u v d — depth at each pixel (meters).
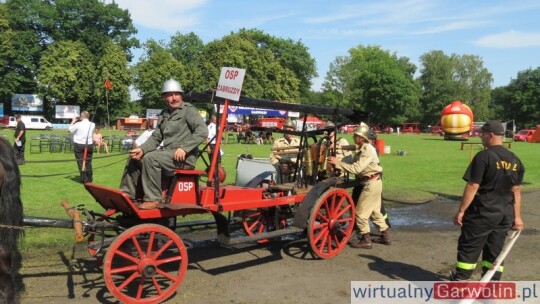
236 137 40.12
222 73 6.24
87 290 5.71
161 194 5.60
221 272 6.54
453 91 95.69
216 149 6.16
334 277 6.43
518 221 5.71
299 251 7.65
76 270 6.36
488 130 5.61
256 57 77.50
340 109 7.99
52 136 23.64
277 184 8.04
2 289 4.65
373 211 8.00
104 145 23.83
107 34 78.00
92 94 71.56
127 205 5.33
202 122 5.88
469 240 5.56
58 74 68.69
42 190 12.16
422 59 100.50
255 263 6.97
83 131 12.77
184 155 5.61
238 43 76.06
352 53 107.06
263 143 35.97
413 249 7.88
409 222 10.00
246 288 5.94
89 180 13.03
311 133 8.23
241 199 6.69
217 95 6.24
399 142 44.53
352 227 7.77
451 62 98.44
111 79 69.06
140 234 5.52
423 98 98.00
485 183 5.49
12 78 71.12
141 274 5.25
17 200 4.80
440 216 10.58
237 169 8.95
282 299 5.60
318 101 107.50
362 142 7.86
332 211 7.39
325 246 7.65
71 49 70.31
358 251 7.72
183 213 5.73
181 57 84.88
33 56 74.56
